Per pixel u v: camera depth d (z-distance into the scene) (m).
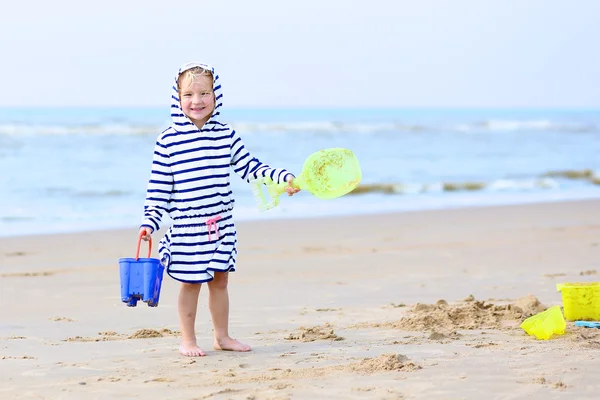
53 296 8.14
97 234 12.80
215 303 5.56
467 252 11.01
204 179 5.43
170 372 4.88
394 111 82.94
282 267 9.88
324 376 4.68
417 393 4.30
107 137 30.69
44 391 4.47
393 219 14.57
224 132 5.58
